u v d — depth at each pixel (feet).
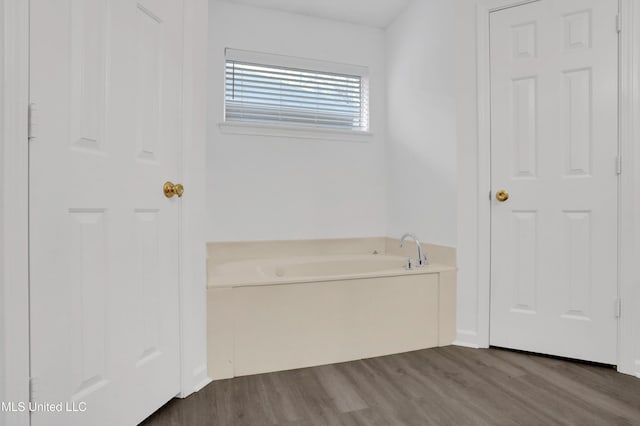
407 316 6.80
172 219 4.83
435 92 7.86
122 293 4.00
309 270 8.34
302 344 6.05
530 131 6.64
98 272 3.70
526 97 6.66
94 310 3.66
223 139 8.61
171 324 4.82
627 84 5.90
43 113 3.13
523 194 6.68
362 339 6.46
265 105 9.05
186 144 5.02
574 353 6.28
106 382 3.81
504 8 6.80
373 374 5.80
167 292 4.75
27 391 3.02
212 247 8.52
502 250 6.83
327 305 6.22
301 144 9.25
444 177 7.58
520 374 5.79
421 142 8.36
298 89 9.30
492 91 6.93
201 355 5.40
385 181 9.92
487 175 6.95
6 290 2.86
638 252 5.80
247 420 4.49
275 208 9.03
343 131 9.48
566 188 6.35
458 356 6.54
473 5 7.02
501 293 6.85
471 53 7.06
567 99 6.36
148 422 4.42
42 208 3.13
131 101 4.10
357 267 8.64
